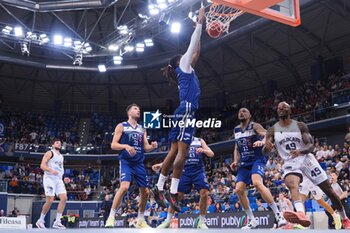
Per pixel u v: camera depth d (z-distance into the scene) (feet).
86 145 101.60
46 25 88.17
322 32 80.43
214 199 55.98
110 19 87.04
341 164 49.37
